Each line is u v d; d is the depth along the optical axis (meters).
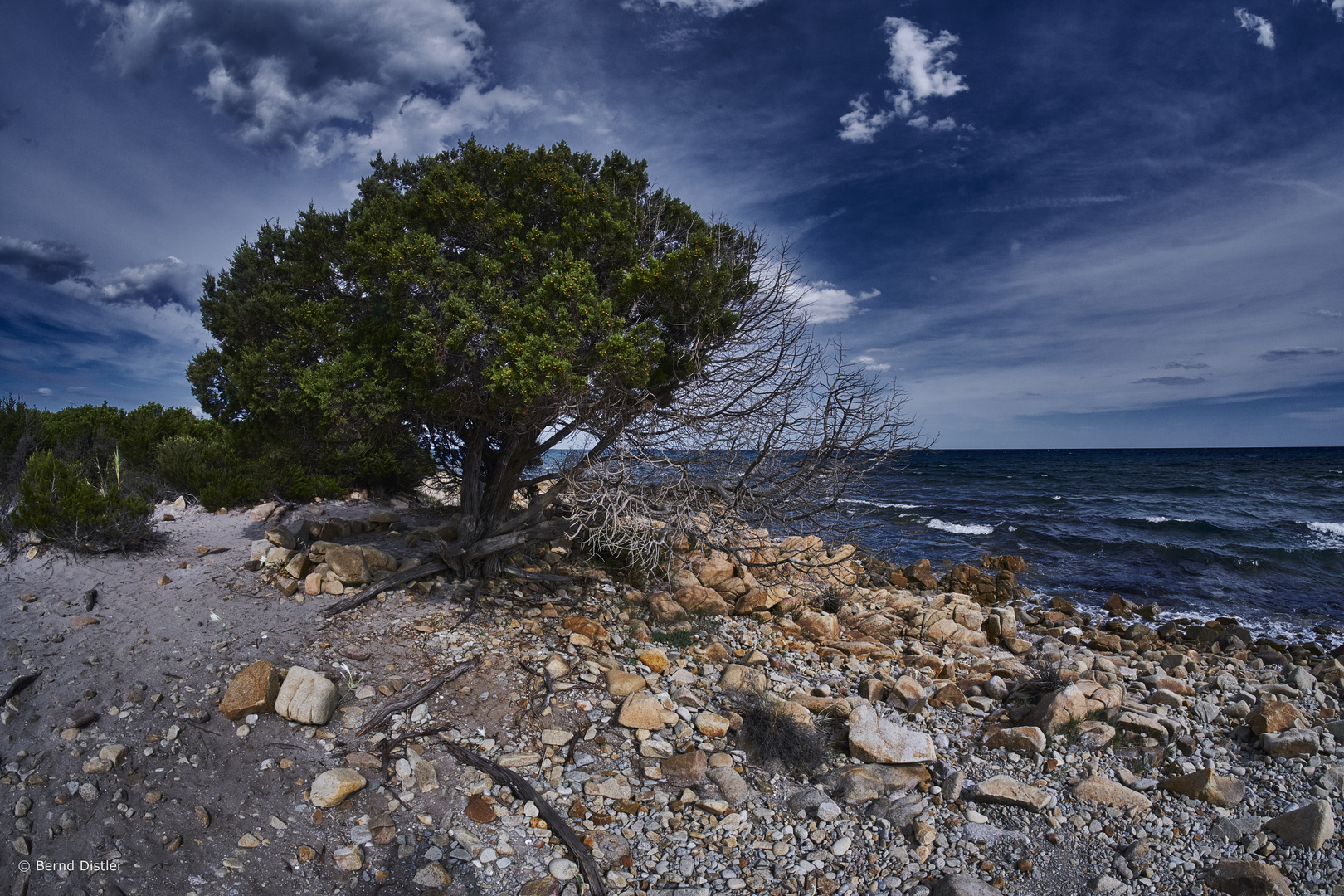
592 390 6.98
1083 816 5.45
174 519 9.59
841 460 8.21
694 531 8.28
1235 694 8.42
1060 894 4.64
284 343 7.96
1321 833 5.00
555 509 10.62
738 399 8.08
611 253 7.64
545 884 4.42
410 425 8.70
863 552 13.96
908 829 5.27
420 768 5.33
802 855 4.96
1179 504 33.47
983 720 7.33
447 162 8.82
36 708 5.23
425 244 6.82
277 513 10.56
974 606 11.88
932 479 50.53
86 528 7.92
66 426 12.04
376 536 10.17
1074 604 14.97
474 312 6.66
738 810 5.42
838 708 7.01
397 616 7.52
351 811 4.90
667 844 5.00
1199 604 15.41
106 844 4.29
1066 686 7.22
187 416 13.57
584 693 6.67
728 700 7.07
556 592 9.30
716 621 9.50
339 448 9.88
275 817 4.74
